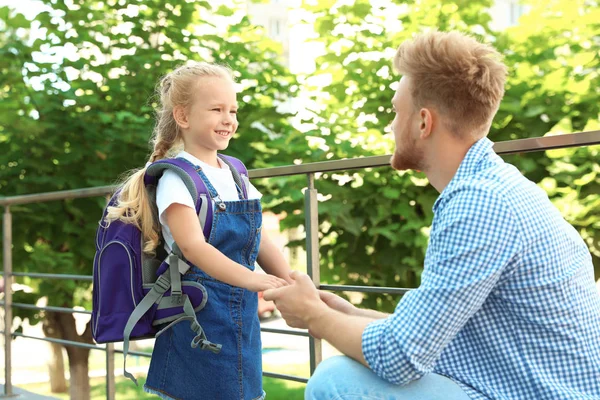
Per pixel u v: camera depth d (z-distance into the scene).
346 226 3.74
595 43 4.04
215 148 1.79
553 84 3.80
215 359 1.70
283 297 1.37
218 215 1.69
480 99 1.29
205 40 4.67
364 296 4.02
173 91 1.81
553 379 1.21
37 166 4.29
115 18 4.55
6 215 3.54
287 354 7.33
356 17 4.38
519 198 1.21
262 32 4.84
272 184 4.00
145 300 1.66
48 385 6.30
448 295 1.17
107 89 4.41
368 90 4.32
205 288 1.69
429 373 1.27
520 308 1.22
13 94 4.34
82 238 4.41
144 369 6.67
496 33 4.12
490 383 1.24
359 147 4.17
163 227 1.72
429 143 1.34
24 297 4.50
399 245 3.90
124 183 1.80
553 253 1.21
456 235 1.19
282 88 4.61
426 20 4.26
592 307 1.26
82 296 4.61
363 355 1.24
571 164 3.54
